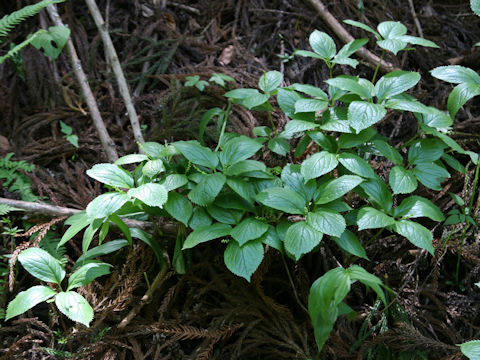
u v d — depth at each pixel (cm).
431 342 114
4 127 150
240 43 169
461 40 169
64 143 147
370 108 114
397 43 121
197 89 156
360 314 122
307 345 119
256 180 119
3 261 126
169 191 116
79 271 113
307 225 108
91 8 154
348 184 111
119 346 118
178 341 121
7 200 127
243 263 108
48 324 121
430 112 116
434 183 117
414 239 108
